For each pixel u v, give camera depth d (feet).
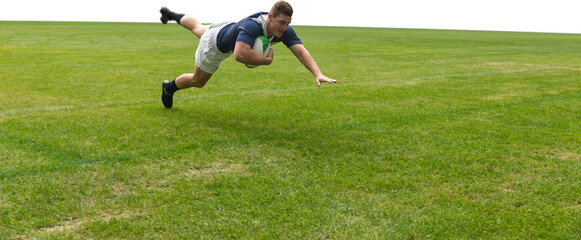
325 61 37.52
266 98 18.80
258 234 7.08
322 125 14.11
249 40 12.23
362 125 14.17
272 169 9.94
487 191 8.86
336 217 7.63
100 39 62.44
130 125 13.55
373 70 30.55
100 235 7.02
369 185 9.06
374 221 7.54
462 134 13.19
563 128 14.05
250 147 11.53
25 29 91.61
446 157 10.97
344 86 22.52
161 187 8.90
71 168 9.76
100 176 9.36
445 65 34.55
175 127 13.41
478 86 22.90
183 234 7.07
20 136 12.15
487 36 103.71
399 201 8.32
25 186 8.77
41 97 18.30
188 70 29.12
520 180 9.47
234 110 16.19
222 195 8.49
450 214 7.79
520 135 13.10
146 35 75.41
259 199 8.34
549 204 8.30
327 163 10.41
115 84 22.26
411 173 9.80
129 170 9.71
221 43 13.17
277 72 28.30
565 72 29.84
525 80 25.43
